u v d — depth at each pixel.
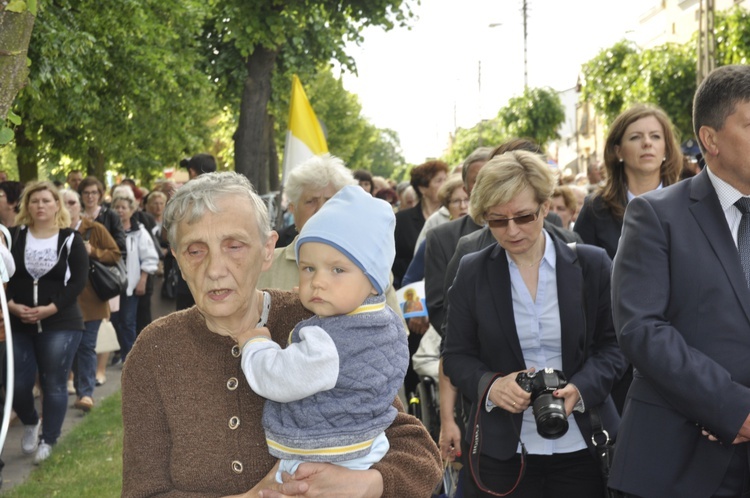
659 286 3.22
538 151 4.83
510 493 3.95
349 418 2.40
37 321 7.25
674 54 31.23
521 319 3.95
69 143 20.72
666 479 3.21
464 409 4.28
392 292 4.68
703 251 3.21
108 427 8.53
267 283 4.55
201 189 2.47
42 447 7.43
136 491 2.48
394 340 2.52
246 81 18.48
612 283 3.40
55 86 13.19
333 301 2.43
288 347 2.39
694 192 3.30
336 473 2.40
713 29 20.94
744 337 3.15
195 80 19.55
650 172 4.97
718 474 3.15
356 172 12.55
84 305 9.20
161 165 29.66
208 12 18.95
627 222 3.37
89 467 7.21
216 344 2.53
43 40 12.05
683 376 3.06
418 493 2.55
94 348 9.35
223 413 2.49
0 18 2.86
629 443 3.31
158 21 17.84
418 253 6.37
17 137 20.42
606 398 3.94
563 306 3.87
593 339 3.96
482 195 3.80
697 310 3.19
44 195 7.30
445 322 4.44
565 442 3.89
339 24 19.52
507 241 3.81
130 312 11.31
